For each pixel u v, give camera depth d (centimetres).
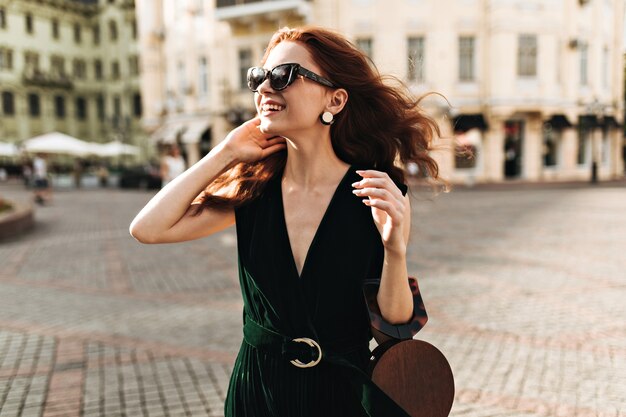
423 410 121
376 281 127
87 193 2530
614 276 640
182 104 2947
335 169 138
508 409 315
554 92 2562
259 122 148
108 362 399
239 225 142
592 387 343
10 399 339
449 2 2519
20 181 3869
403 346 119
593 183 2409
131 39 4469
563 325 463
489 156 2542
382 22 2525
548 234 970
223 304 552
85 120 4788
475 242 895
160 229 138
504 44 2461
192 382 362
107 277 695
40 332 473
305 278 129
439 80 2538
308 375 129
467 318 483
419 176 161
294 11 2472
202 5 2817
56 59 4600
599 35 2727
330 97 136
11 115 4366
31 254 886
